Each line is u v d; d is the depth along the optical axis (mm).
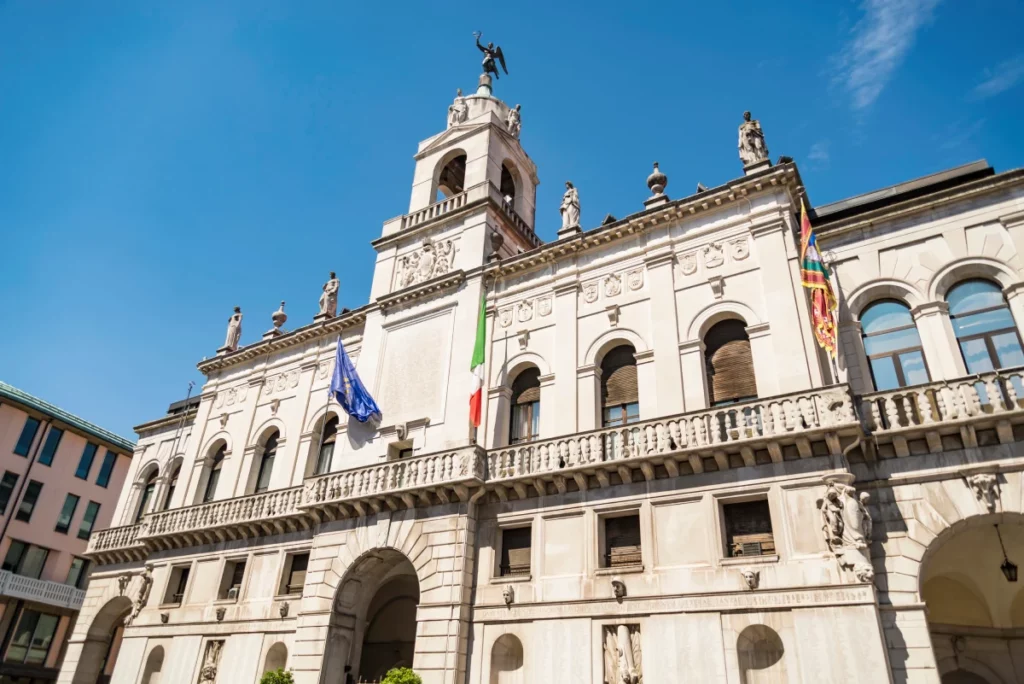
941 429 16672
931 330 19375
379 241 31109
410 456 23938
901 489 16906
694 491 18578
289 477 28484
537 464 21062
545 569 19922
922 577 16219
